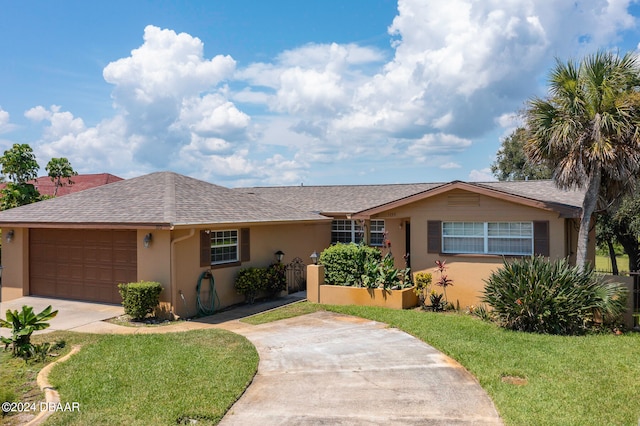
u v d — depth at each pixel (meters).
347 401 6.48
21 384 7.04
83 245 14.09
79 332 10.47
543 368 7.62
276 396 6.68
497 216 13.06
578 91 10.86
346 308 13.09
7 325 8.48
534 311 10.16
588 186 11.24
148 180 16.38
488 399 6.52
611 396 6.41
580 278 10.50
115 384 6.90
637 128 10.05
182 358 8.23
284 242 17.42
